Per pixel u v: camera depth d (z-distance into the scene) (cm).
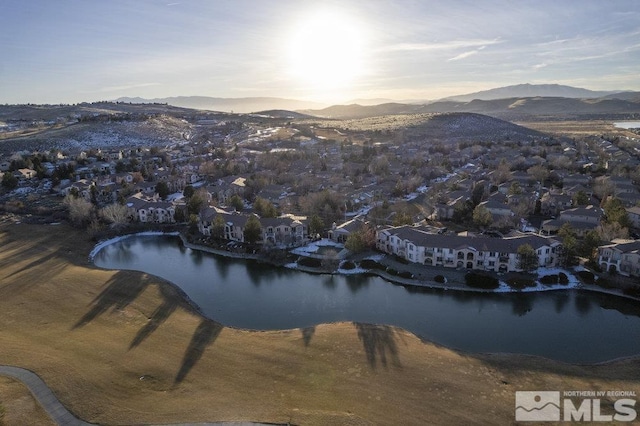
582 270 9500
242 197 16475
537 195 15088
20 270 10031
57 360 6378
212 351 6744
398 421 5150
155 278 9706
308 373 6119
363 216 13675
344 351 6669
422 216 13775
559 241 10000
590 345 7150
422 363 6356
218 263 11031
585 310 8262
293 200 15188
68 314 7919
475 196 14925
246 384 5891
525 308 8381
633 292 8475
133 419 5209
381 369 6203
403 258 10556
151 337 7150
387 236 10925
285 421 5144
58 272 9938
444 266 10069
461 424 5109
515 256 9562
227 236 12456
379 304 8656
